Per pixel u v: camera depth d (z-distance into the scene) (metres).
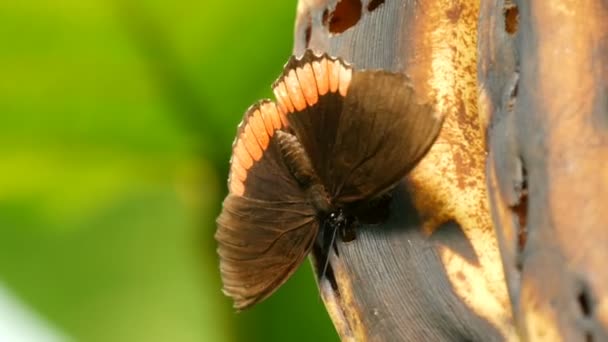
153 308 1.26
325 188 1.08
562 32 1.05
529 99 1.05
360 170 1.08
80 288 1.27
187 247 1.25
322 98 1.08
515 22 1.06
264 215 1.09
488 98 1.06
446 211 1.08
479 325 1.07
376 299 1.08
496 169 1.05
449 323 1.07
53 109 1.25
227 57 1.24
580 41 1.05
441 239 1.08
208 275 1.24
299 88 1.08
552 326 1.03
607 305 1.03
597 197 1.03
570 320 1.03
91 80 1.24
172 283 1.25
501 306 1.07
